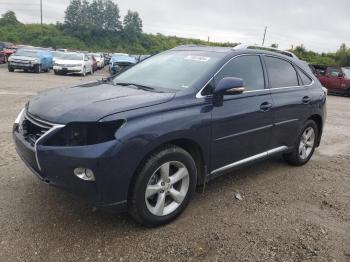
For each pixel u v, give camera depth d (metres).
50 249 3.39
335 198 4.91
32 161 3.62
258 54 5.10
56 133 3.42
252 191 4.93
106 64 47.53
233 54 4.71
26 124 3.87
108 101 3.69
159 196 3.81
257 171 5.73
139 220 3.72
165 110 3.73
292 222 4.16
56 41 92.00
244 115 4.51
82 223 3.85
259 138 4.89
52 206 4.14
